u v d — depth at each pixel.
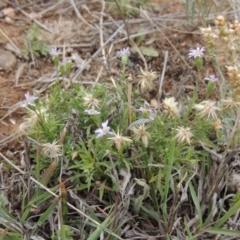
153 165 0.66
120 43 0.92
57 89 0.74
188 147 0.68
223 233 0.65
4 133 0.79
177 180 0.69
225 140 0.70
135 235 0.67
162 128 0.68
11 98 0.83
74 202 0.68
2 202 0.67
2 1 0.98
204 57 0.88
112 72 0.87
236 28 0.67
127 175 0.66
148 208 0.68
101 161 0.68
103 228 0.64
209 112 0.67
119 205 0.66
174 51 0.91
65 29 0.95
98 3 1.00
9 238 0.64
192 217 0.69
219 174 0.66
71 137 0.69
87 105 0.68
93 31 0.94
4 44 0.91
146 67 0.83
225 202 0.70
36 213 0.67
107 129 0.64
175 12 0.98
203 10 0.94
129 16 0.95
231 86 0.69
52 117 0.71
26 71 0.88
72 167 0.67
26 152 0.67
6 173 0.73
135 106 0.74
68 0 0.99
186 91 0.82
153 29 0.94
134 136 0.67
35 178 0.69
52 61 0.90
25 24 0.95
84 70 0.88
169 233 0.66
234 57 0.68
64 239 0.62
